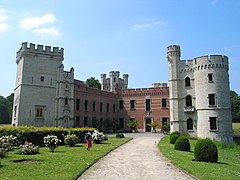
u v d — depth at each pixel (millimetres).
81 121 53500
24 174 11695
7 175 11430
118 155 20000
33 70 46250
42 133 25062
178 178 11953
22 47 46094
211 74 43500
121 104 65062
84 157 17484
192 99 45688
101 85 88938
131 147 26312
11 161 15211
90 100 56750
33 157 16891
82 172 12867
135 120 60781
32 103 45156
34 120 44906
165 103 59812
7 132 23891
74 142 25484
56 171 12484
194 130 44875
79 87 53844
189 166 14562
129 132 61219
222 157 23672
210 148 17609
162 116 59500
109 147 25047
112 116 63094
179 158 17922
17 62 50094
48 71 47719
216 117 42250
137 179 11656
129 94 64250
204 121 42875
